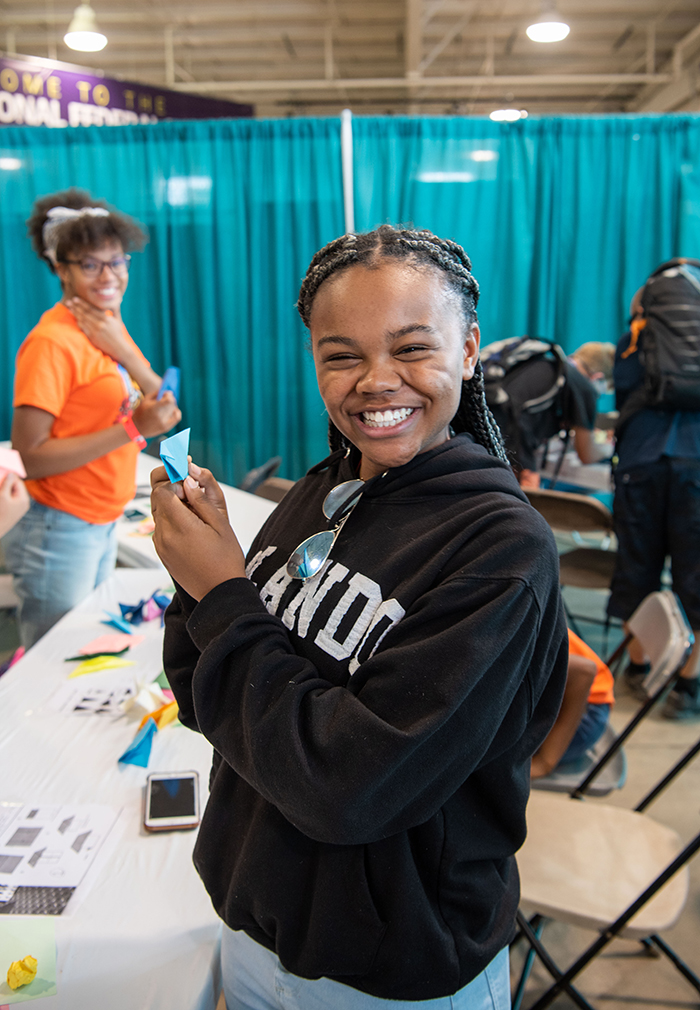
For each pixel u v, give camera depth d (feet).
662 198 12.03
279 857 2.19
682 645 4.75
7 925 2.83
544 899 4.09
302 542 2.36
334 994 2.30
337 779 1.82
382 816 1.87
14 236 12.62
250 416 13.42
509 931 2.40
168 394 6.11
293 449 13.57
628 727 5.00
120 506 6.70
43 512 6.29
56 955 2.72
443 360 2.00
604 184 12.14
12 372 12.93
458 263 2.12
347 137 12.00
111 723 4.22
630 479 8.16
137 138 12.42
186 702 2.54
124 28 19.77
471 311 2.19
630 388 8.48
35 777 3.72
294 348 13.11
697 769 7.34
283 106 26.81
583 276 12.47
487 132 12.03
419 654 1.85
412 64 19.90
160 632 5.40
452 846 2.15
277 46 21.22
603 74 23.06
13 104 14.58
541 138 12.02
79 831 3.34
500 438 2.57
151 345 13.29
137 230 6.48
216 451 13.47
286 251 12.78
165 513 2.17
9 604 7.78
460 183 12.23
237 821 2.41
